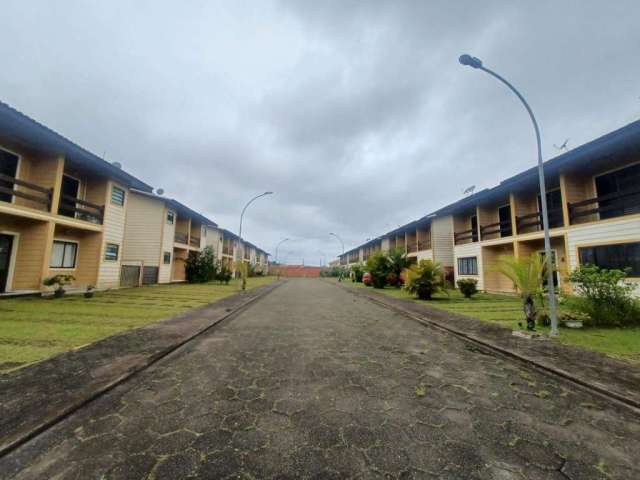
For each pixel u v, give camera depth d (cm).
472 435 263
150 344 535
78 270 1420
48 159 1184
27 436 244
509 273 708
